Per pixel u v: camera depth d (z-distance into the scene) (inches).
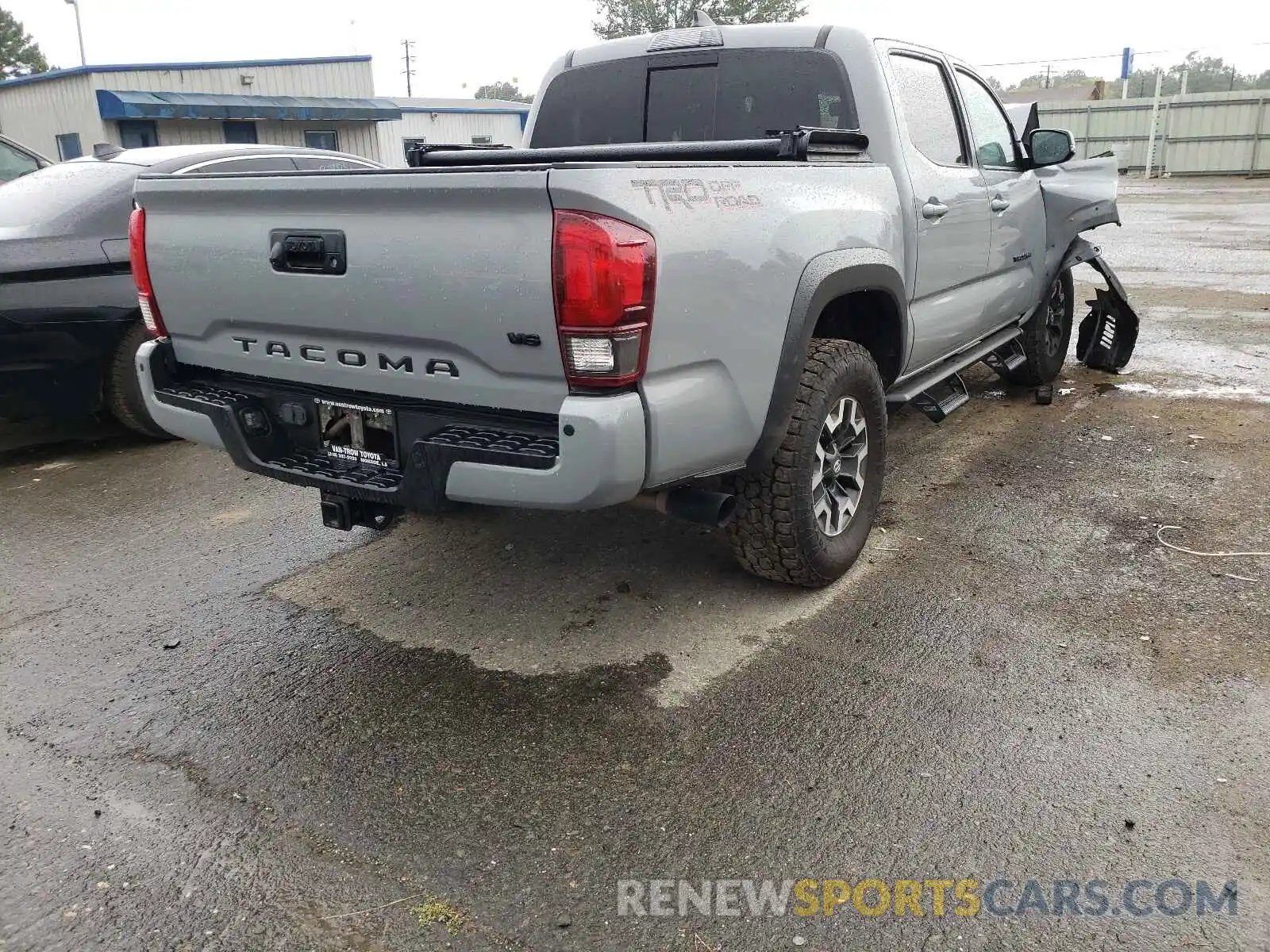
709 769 107.3
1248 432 216.1
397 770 109.0
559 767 108.6
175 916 88.5
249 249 123.9
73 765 111.4
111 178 229.8
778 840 96.2
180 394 138.7
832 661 128.5
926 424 233.8
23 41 2481.5
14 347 207.8
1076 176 241.0
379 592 154.1
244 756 112.6
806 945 83.7
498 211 101.9
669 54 174.1
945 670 125.5
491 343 107.3
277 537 178.2
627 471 104.7
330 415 128.6
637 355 103.1
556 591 151.7
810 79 161.0
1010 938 83.7
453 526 179.5
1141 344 311.1
